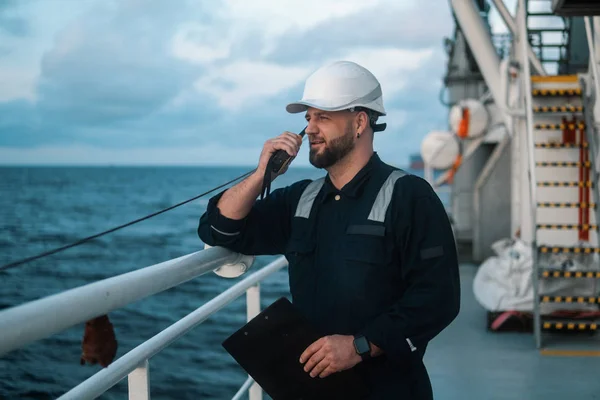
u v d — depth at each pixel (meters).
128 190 155.25
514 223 7.65
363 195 1.91
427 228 1.84
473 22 7.35
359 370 1.89
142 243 47.56
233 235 2.07
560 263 5.91
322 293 1.92
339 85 1.91
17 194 132.38
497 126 9.63
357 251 1.86
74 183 195.12
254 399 2.87
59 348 14.93
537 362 5.03
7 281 30.47
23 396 12.05
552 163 6.39
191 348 15.30
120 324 20.00
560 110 6.39
